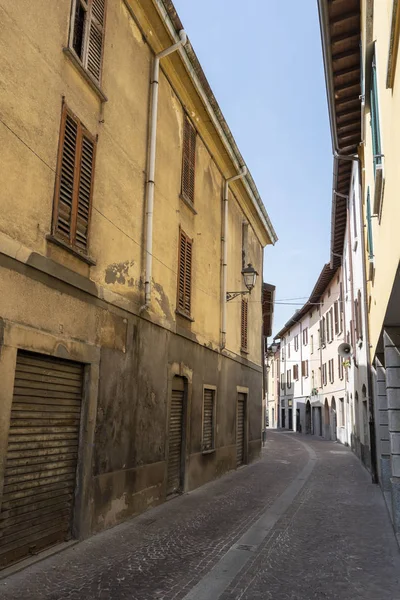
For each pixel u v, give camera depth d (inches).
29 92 247.6
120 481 330.0
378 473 530.9
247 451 709.3
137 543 282.7
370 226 393.4
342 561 257.1
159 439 398.9
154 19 384.8
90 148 305.0
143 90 384.8
